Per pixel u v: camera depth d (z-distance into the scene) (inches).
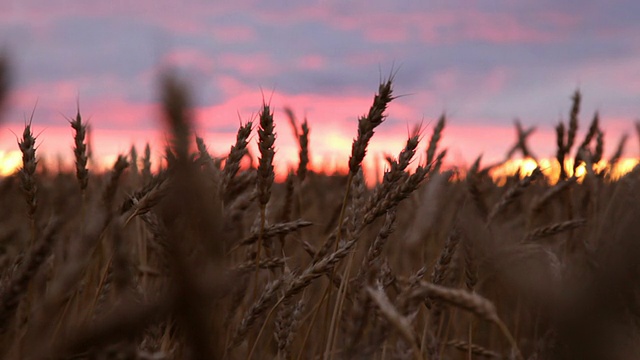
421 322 102.4
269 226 88.3
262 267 91.7
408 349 65.6
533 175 112.7
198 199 24.1
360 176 89.2
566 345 28.7
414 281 82.0
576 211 134.9
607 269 28.4
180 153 23.5
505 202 112.0
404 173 81.7
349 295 97.0
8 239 111.0
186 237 24.5
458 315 121.2
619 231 29.5
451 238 81.3
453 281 107.4
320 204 161.3
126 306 27.1
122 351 32.9
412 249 129.4
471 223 41.4
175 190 23.9
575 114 140.8
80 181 91.5
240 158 72.7
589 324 27.7
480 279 102.2
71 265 38.5
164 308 26.0
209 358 27.0
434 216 128.6
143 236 105.7
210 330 27.0
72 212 112.0
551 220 144.5
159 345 56.6
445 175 134.0
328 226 126.6
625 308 28.2
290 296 77.1
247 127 73.8
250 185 92.6
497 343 115.0
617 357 27.8
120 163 92.5
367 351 63.5
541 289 29.6
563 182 130.3
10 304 41.1
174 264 24.5
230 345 76.1
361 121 82.1
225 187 71.3
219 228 24.7
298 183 137.6
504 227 42.3
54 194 144.6
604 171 148.6
